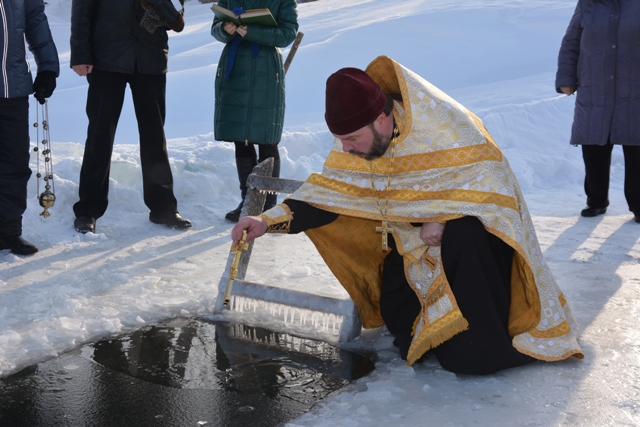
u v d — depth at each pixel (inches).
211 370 101.6
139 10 172.1
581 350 103.2
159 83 181.9
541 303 100.5
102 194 180.5
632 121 189.0
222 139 191.2
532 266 97.2
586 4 200.2
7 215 157.9
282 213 106.1
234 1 189.6
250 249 127.3
